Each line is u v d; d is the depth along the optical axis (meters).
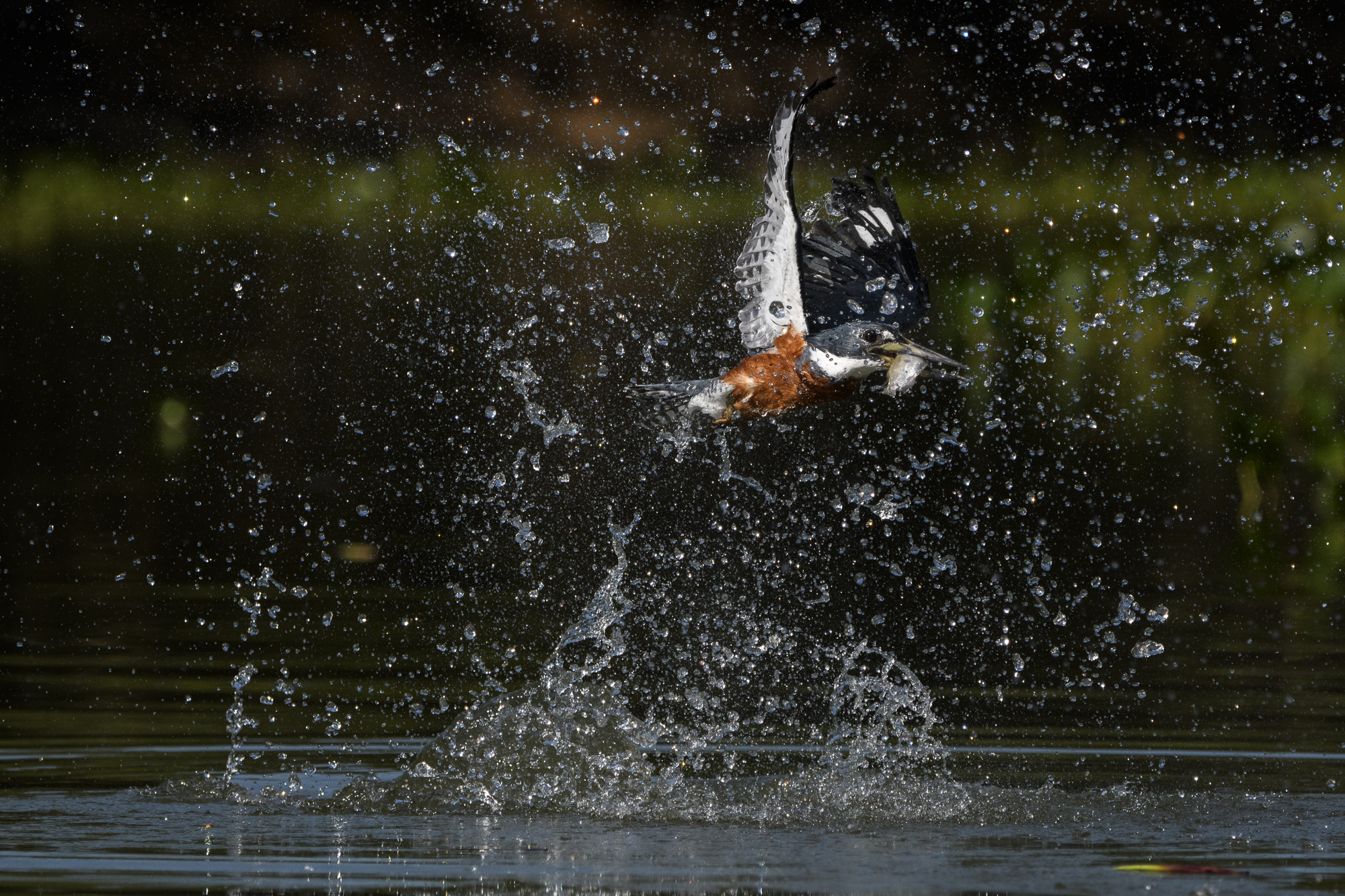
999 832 6.45
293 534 13.22
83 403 17.92
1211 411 17.62
